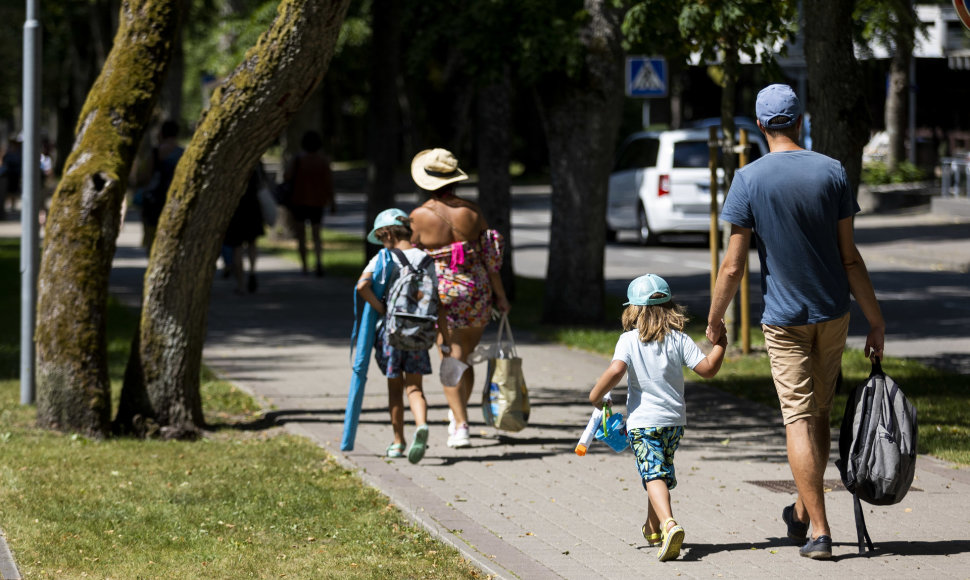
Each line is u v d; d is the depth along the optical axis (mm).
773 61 38500
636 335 21203
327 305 59281
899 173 118438
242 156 30656
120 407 31453
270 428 32656
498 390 30578
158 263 31125
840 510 23875
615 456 29359
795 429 20672
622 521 23422
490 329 51969
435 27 53469
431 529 22609
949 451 28766
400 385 29172
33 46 34188
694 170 86375
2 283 68250
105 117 31188
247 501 24406
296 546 21297
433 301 28531
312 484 26062
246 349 46375
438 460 28875
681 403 21203
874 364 21016
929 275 70438
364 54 101125
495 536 22281
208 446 29969
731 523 23125
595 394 21234
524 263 82750
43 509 23312
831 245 20484
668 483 21109
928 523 22859
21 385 34781
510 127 61531
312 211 71312
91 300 30688
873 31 41562
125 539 21516
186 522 22703
